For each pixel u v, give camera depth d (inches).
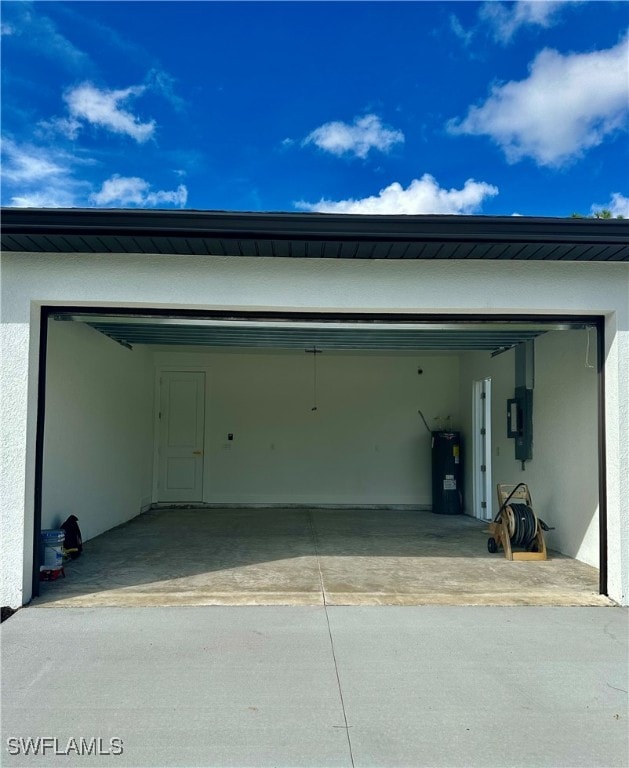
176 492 439.5
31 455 191.8
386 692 130.6
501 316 209.2
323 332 288.0
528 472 314.2
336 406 447.5
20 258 191.6
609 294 198.4
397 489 444.5
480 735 113.8
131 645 154.9
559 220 168.9
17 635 161.8
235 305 195.6
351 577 228.1
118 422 350.9
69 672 138.9
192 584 215.5
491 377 378.0
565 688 133.4
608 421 201.5
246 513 410.9
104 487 328.8
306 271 196.5
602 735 114.4
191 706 123.6
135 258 193.9
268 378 446.3
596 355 231.5
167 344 364.8
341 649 153.5
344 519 389.4
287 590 207.8
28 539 189.8
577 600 197.0
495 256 190.4
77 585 213.2
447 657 149.2
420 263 197.6
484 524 371.6
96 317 207.9
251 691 130.3
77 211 163.8
